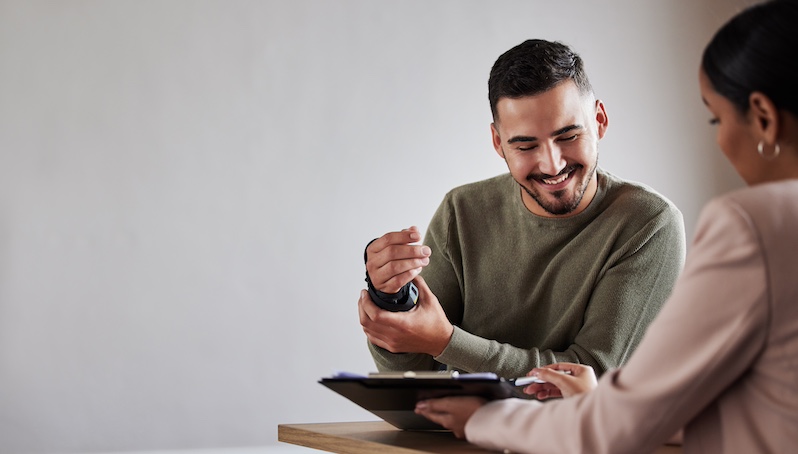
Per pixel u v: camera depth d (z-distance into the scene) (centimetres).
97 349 420
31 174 413
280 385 446
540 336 191
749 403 90
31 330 411
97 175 422
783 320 86
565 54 169
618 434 95
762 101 92
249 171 445
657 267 181
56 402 413
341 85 463
